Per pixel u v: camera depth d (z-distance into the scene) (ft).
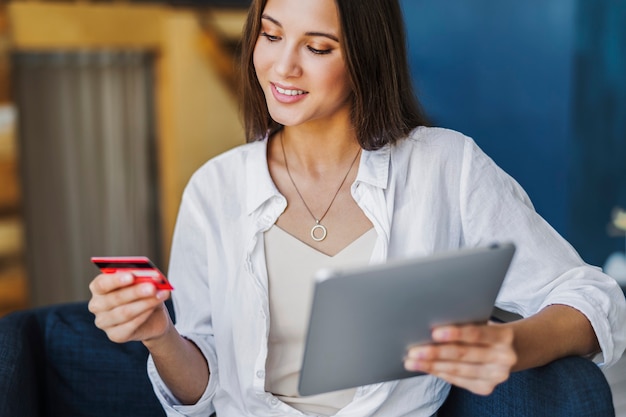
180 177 18.28
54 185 18.37
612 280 4.27
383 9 4.25
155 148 18.43
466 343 3.41
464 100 13.66
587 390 3.85
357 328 3.27
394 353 3.45
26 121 17.90
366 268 3.10
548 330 3.91
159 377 4.41
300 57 4.11
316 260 4.30
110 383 5.02
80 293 19.20
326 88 4.16
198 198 4.60
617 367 7.79
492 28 13.28
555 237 4.42
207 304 4.62
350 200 4.40
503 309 4.55
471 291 3.34
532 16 12.91
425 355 3.39
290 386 4.36
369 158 4.41
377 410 4.27
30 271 18.80
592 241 13.10
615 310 4.15
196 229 4.59
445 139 4.53
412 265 3.14
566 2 12.55
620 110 12.92
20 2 16.57
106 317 3.65
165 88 17.87
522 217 4.40
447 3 13.53
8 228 18.02
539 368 4.04
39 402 4.99
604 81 12.84
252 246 4.33
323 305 3.13
